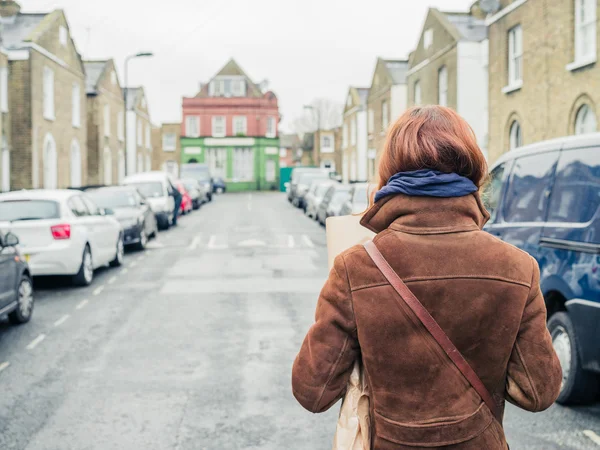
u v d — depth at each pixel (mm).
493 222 6461
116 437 4562
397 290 1742
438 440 1706
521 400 1796
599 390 5223
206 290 10523
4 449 4359
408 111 1978
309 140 90562
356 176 48500
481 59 26391
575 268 4957
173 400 5328
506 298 1750
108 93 42156
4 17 30703
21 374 6086
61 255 10320
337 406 5230
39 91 28328
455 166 1851
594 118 16750
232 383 5762
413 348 1729
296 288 10641
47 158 30391
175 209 23500
